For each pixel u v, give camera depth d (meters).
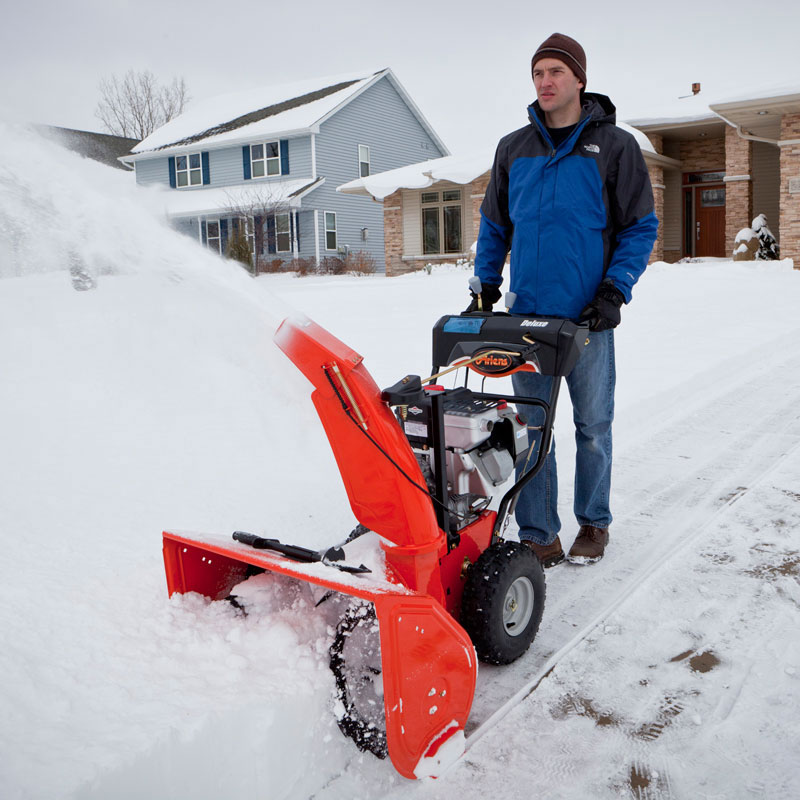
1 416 5.61
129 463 4.60
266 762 2.11
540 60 3.05
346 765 2.22
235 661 2.34
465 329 3.06
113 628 2.54
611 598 3.16
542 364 2.88
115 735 1.96
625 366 7.51
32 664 2.31
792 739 2.24
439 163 22.69
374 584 2.11
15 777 1.80
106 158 34.41
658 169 19.98
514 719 2.39
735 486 4.39
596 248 3.20
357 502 2.37
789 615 2.95
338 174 29.92
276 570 2.20
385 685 2.00
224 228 30.09
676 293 13.33
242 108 34.56
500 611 2.52
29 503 3.90
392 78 31.81
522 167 3.28
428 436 2.54
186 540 2.49
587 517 3.54
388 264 24.77
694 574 3.33
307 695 2.24
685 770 2.14
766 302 12.07
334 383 2.23
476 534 2.68
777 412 5.95
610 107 3.26
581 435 3.45
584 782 2.11
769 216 19.84
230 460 4.71
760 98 15.52
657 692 2.51
